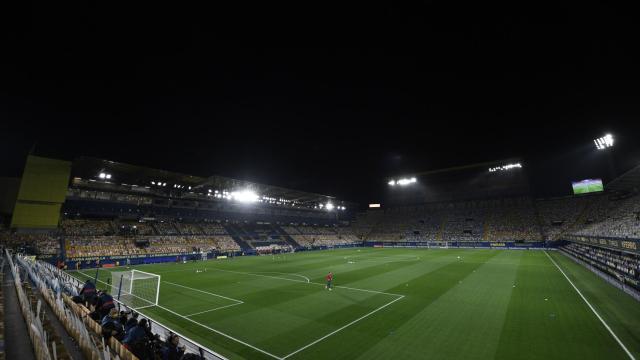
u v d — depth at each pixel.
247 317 14.67
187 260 45.38
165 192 56.00
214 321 14.09
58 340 8.49
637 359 9.41
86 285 13.51
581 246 40.97
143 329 7.54
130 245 43.94
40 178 38.97
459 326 12.82
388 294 19.34
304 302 17.53
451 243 71.94
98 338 8.14
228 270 32.69
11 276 20.09
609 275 23.27
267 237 67.75
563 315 13.99
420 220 84.88
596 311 14.46
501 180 76.25
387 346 10.88
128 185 51.31
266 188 61.66
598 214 58.72
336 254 54.72
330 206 87.31
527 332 11.91
